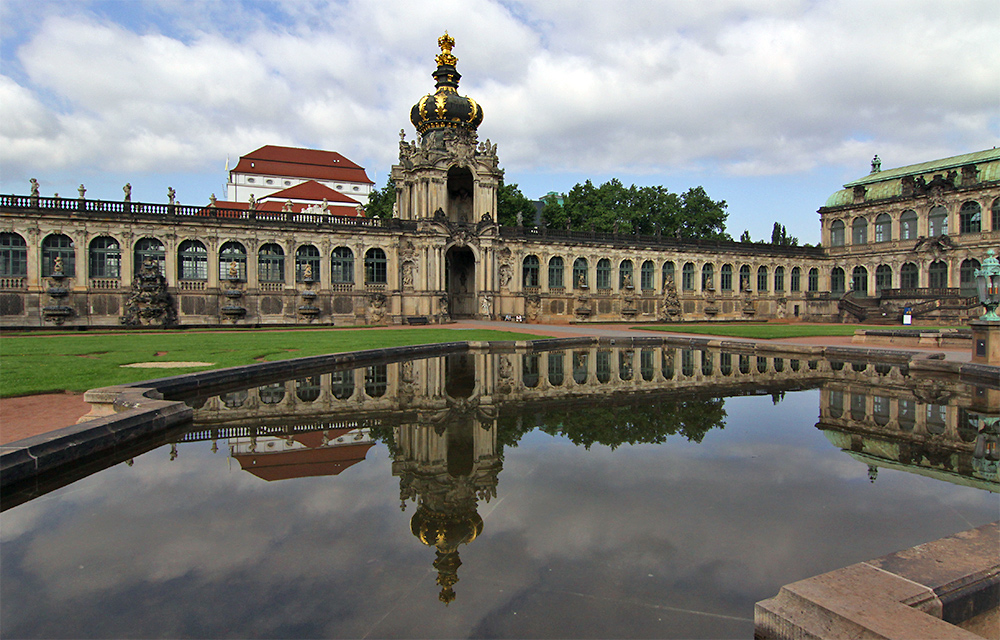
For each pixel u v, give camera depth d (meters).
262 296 68.12
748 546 8.09
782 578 7.18
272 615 6.36
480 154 80.75
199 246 66.00
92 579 7.26
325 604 6.62
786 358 33.97
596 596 6.77
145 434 14.41
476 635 5.95
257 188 141.25
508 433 14.78
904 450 13.16
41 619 6.25
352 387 22.33
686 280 95.75
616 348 40.69
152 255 63.97
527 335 50.53
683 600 6.66
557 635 5.91
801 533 8.50
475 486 10.67
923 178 91.38
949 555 6.57
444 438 14.32
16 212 58.16
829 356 34.91
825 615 5.46
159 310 62.12
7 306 58.25
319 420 16.34
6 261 58.62
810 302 103.75
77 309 60.47
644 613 6.36
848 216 102.56
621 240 90.06
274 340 42.44
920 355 30.05
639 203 110.44
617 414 17.19
